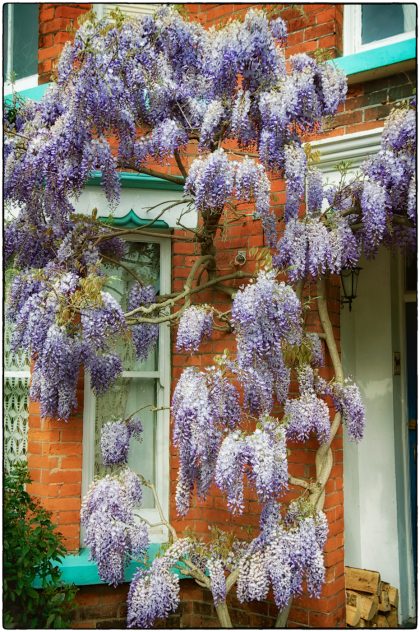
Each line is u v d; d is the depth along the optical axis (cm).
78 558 376
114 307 303
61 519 379
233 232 409
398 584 432
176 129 325
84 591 380
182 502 311
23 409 412
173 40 331
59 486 380
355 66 361
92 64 302
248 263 399
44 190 326
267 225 339
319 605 362
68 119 300
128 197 406
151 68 321
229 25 316
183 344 318
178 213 416
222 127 323
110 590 386
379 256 457
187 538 323
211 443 287
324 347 375
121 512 316
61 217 334
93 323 298
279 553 297
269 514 310
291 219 321
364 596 403
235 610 390
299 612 368
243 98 311
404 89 356
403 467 456
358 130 368
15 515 345
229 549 330
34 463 388
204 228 362
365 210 309
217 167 298
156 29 326
